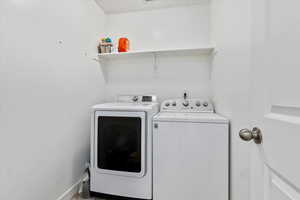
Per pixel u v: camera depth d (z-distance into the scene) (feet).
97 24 6.90
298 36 1.43
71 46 5.15
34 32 3.77
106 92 7.86
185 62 7.13
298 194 1.43
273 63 1.76
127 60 7.70
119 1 6.73
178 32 7.16
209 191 4.43
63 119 4.76
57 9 4.51
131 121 4.98
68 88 4.99
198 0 6.71
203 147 4.49
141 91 7.57
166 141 4.74
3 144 3.12
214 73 5.96
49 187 4.22
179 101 6.61
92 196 5.22
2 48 3.10
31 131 3.71
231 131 4.16
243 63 3.30
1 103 3.09
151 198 4.83
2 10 3.09
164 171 4.72
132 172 4.86
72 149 5.18
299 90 1.41
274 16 1.73
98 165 5.12
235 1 3.65
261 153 2.03
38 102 3.89
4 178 3.13
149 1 6.77
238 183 3.70
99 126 5.19
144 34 7.48
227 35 4.25
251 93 2.35
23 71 3.51
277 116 1.71
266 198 1.94
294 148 1.46
